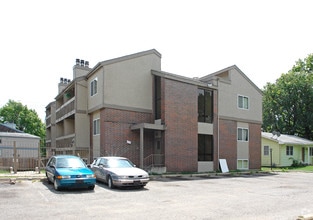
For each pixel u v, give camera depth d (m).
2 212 8.73
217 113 26.72
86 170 13.48
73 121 29.88
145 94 23.50
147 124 21.14
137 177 13.84
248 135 29.69
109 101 21.53
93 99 23.25
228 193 13.03
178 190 13.80
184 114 23.69
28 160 23.95
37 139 35.25
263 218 8.24
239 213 8.87
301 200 11.31
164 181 17.81
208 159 25.62
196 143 24.30
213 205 10.10
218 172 24.89
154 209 9.32
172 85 23.14
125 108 22.23
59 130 34.25
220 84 27.36
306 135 51.78
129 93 22.61
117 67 22.23
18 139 33.59
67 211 8.91
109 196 11.77
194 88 24.75
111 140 21.30
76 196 11.65
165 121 22.33
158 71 23.20
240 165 28.66
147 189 13.98
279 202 10.83
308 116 48.50
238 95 29.16
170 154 22.39
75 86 24.70
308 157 42.31
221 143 26.81
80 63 30.19
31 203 10.12
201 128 25.20
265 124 53.78
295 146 40.38
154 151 23.47
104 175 14.67
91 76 24.02
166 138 22.28
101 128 21.70
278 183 17.47
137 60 23.39
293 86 49.81
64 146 28.42
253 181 18.56
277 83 53.06
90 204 10.05
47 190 13.02
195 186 15.48
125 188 14.08
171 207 9.68
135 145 22.47
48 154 24.28
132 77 22.94
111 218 8.08
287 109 51.06
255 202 10.77
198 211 9.09
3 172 20.30
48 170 14.82
